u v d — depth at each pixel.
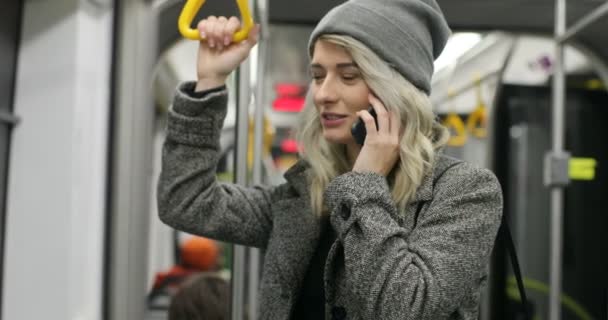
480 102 4.77
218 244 4.17
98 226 2.05
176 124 1.43
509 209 4.09
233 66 1.44
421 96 1.35
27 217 1.97
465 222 1.23
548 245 4.09
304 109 1.46
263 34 2.64
